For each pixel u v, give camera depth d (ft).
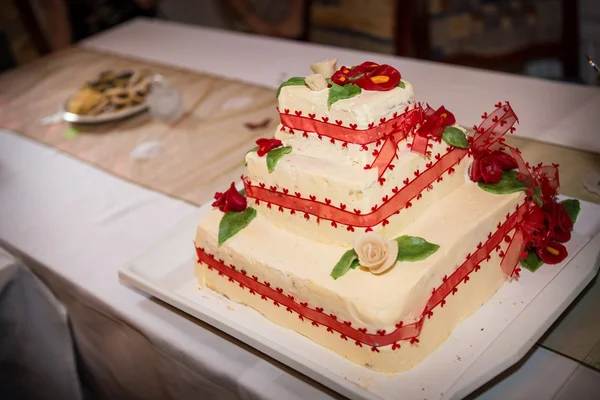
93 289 4.56
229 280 4.11
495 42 8.52
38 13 11.16
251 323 3.99
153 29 9.31
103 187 5.77
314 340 3.77
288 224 3.93
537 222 4.07
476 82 6.56
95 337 4.88
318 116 3.68
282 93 3.81
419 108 3.87
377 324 3.35
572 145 5.30
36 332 5.28
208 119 6.65
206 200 5.31
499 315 3.81
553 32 8.35
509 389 3.44
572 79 8.34
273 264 3.72
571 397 3.33
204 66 7.84
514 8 8.36
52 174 6.12
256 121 6.45
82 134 6.73
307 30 9.78
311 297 3.60
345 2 9.14
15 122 7.22
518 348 3.46
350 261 3.54
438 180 3.90
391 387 3.42
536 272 4.06
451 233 3.66
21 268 5.13
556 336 3.69
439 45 8.62
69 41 11.34
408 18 8.46
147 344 4.31
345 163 3.64
